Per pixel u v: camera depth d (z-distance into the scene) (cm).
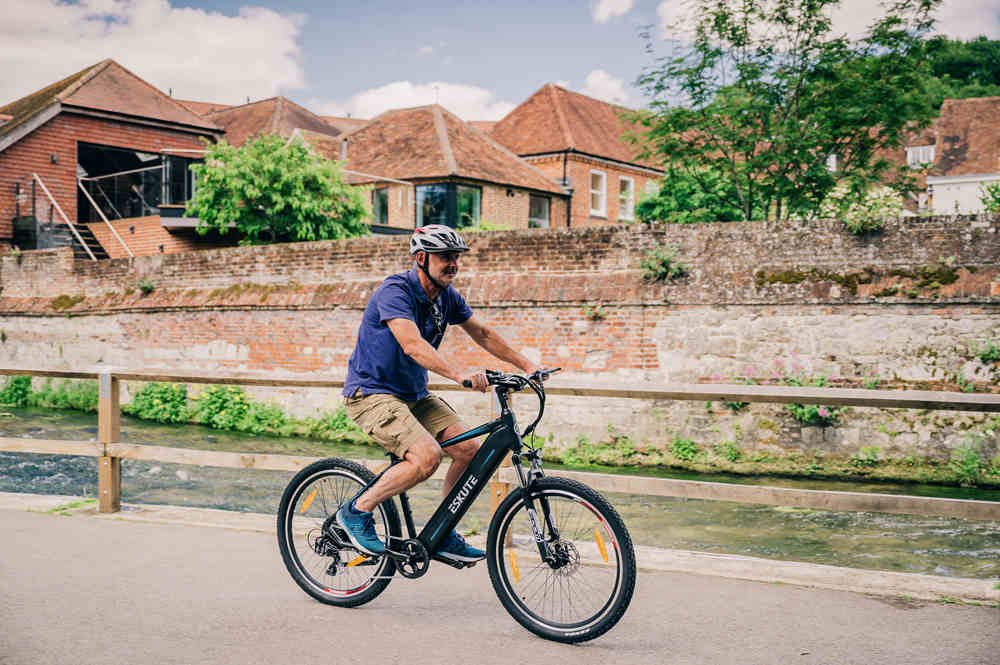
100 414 528
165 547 443
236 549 441
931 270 955
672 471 1023
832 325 988
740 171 1433
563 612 310
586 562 304
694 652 296
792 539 719
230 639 308
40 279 1803
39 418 1498
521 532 326
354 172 2344
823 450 977
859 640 308
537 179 2686
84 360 1677
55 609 340
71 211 2355
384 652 296
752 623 327
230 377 495
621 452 1059
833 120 1355
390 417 327
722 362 1033
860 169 1432
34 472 1016
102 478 528
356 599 346
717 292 1038
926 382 948
